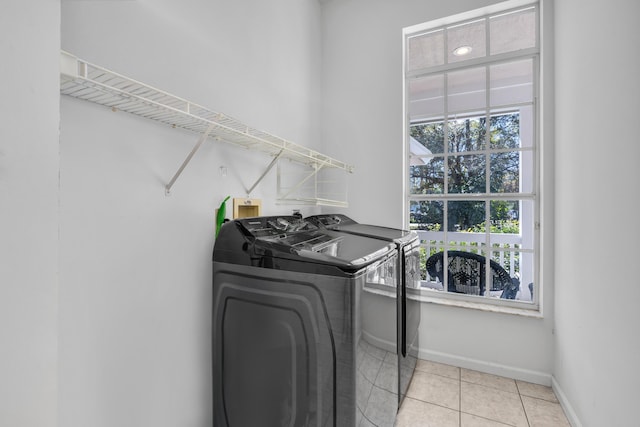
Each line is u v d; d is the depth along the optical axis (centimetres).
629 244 114
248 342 132
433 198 251
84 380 98
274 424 127
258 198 182
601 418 136
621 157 120
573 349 168
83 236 97
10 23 48
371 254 132
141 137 115
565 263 182
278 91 205
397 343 163
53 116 53
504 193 231
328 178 270
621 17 119
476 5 223
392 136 249
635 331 110
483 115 237
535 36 220
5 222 47
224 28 156
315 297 118
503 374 215
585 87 153
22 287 49
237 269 134
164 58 122
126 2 108
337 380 115
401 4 246
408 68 257
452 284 249
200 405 141
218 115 112
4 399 46
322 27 272
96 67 74
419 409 181
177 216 130
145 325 117
